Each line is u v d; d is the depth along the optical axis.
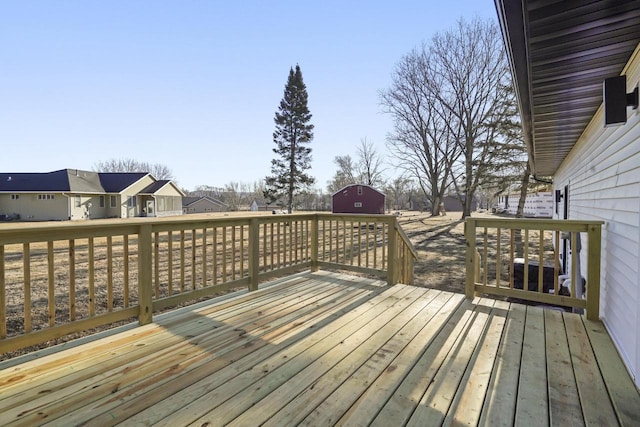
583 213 4.79
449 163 21.97
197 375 1.88
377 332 2.55
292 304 3.26
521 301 5.31
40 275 6.08
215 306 3.17
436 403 1.63
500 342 2.38
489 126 17.11
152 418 1.50
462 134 20.61
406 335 2.50
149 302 2.70
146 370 1.94
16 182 22.00
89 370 1.93
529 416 1.53
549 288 5.66
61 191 21.11
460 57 19.55
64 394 1.68
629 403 1.64
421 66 21.08
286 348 2.26
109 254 2.47
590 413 1.56
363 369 1.97
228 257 8.05
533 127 4.07
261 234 12.23
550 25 1.77
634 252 2.09
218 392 1.71
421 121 22.58
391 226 4.00
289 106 27.27
